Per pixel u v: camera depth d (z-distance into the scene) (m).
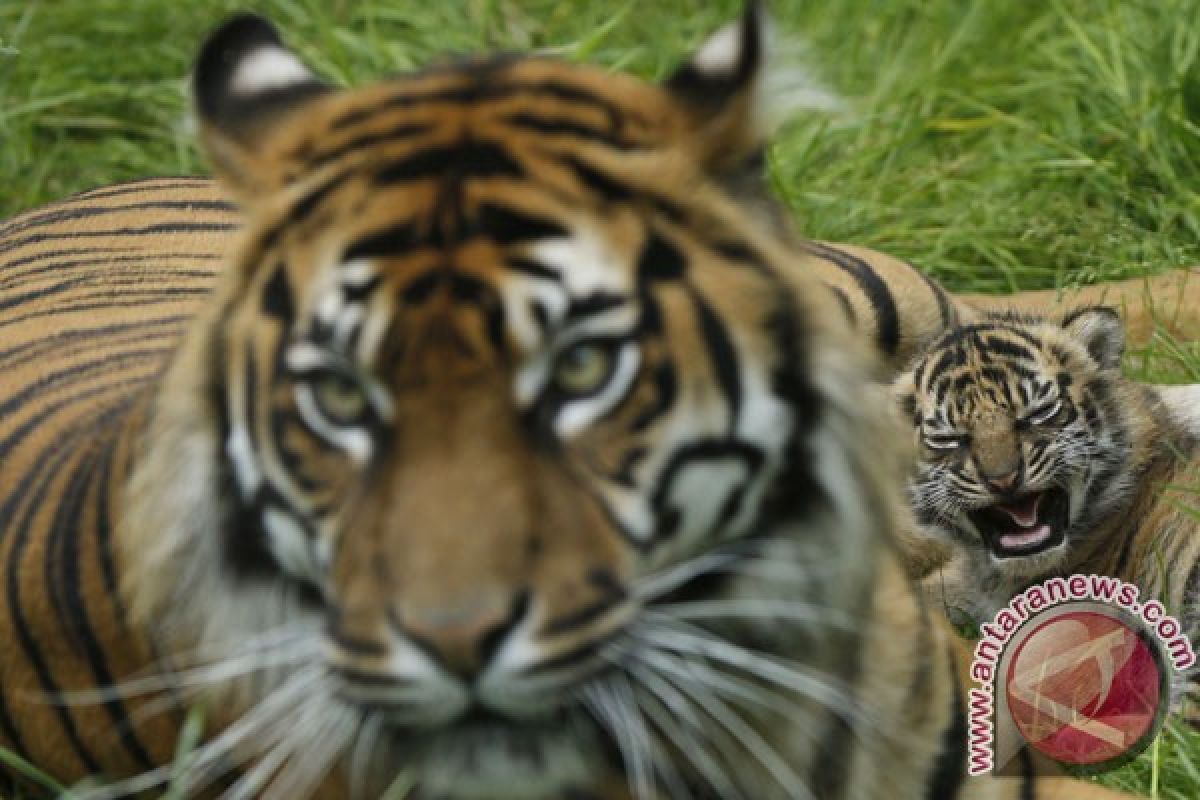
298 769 6.59
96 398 7.70
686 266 5.83
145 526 6.27
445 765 5.93
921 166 14.14
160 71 15.42
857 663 6.55
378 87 6.20
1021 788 7.79
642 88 6.12
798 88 6.15
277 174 6.10
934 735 7.08
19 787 7.79
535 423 5.64
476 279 5.64
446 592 5.41
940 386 11.77
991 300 13.15
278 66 6.54
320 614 6.04
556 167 5.82
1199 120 13.91
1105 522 11.98
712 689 6.17
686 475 5.79
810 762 6.52
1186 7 14.52
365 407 5.73
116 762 7.17
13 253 9.85
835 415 6.02
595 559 5.61
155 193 10.30
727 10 15.47
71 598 7.02
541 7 15.90
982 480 11.53
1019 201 13.79
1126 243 13.03
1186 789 8.80
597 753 6.11
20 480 7.49
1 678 7.36
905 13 15.98
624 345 5.70
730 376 5.82
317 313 5.74
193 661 6.44
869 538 6.17
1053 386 11.70
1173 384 12.54
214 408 6.07
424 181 5.80
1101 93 14.45
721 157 6.01
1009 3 15.71
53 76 15.12
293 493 5.85
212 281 9.12
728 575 6.03
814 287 6.12
